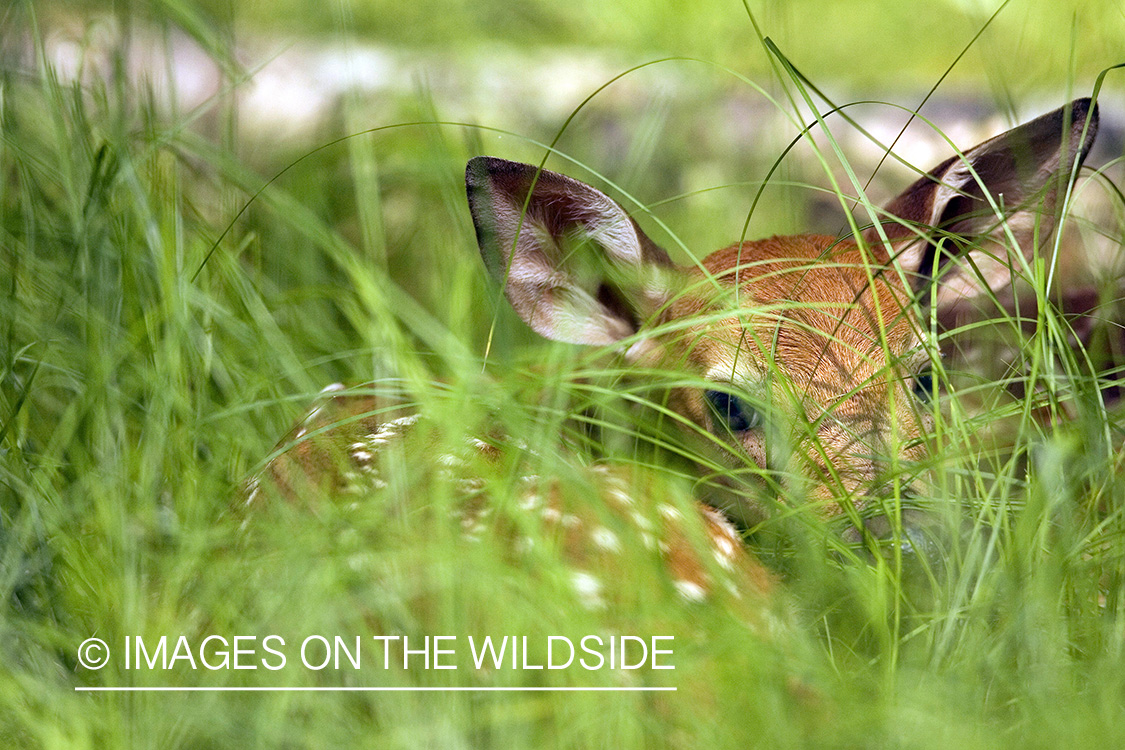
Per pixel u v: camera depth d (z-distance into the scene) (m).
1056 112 6.50
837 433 6.09
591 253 7.14
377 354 6.59
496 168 6.69
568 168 11.22
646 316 7.14
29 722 4.49
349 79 9.25
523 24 13.68
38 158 7.53
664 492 5.34
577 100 12.03
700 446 6.46
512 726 4.07
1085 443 5.38
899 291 6.78
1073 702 4.40
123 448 6.11
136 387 6.52
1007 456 6.74
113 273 6.95
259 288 7.17
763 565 5.55
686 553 5.02
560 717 4.07
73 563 5.43
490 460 5.44
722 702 4.20
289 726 4.29
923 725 4.20
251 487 5.63
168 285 6.44
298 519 4.95
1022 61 10.83
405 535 4.67
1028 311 7.92
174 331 6.29
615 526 4.73
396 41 12.34
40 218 7.28
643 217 10.32
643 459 6.32
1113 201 7.57
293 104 10.93
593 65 12.51
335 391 5.94
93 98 8.05
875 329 6.33
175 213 6.92
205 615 4.84
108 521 5.44
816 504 5.45
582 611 4.39
